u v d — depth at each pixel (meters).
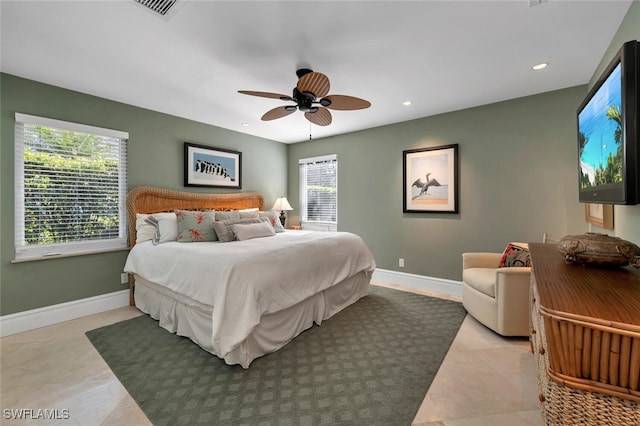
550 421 0.68
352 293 3.11
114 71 2.36
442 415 1.44
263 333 2.01
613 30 1.82
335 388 1.65
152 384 1.69
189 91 2.78
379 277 4.07
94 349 2.11
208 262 2.07
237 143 4.31
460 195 3.38
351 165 4.35
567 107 2.75
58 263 2.64
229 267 1.92
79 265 2.77
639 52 1.12
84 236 2.83
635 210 1.55
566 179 2.77
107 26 1.76
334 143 4.55
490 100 3.06
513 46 2.01
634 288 0.82
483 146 3.21
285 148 5.15
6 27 1.76
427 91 2.81
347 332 2.39
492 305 2.34
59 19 1.69
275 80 2.54
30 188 2.52
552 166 2.83
